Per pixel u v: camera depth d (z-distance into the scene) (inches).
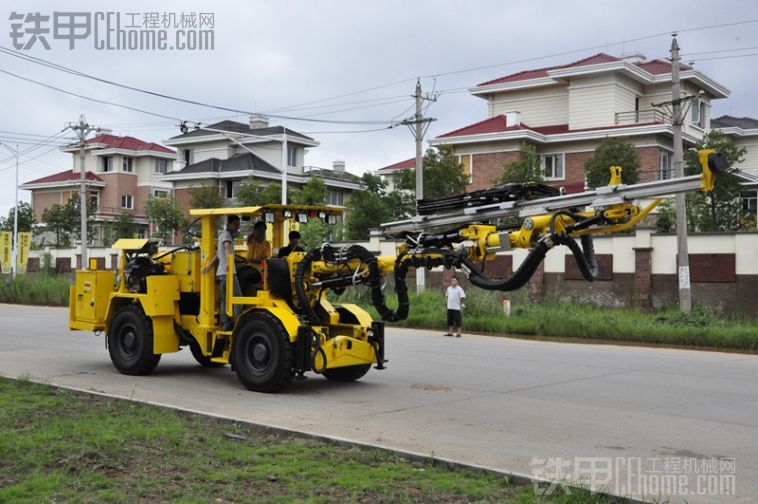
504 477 273.4
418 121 1255.5
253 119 2491.4
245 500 242.2
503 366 599.5
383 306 450.3
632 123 1616.6
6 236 1953.7
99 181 2640.3
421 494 252.7
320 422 369.1
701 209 1338.6
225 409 399.5
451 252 407.8
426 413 399.5
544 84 1705.2
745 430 370.9
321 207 488.4
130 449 300.5
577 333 906.1
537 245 369.1
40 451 291.9
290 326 444.5
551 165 1647.4
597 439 346.9
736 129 1819.6
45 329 858.8
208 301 484.7
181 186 2356.1
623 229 354.0
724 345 818.2
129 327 515.2
